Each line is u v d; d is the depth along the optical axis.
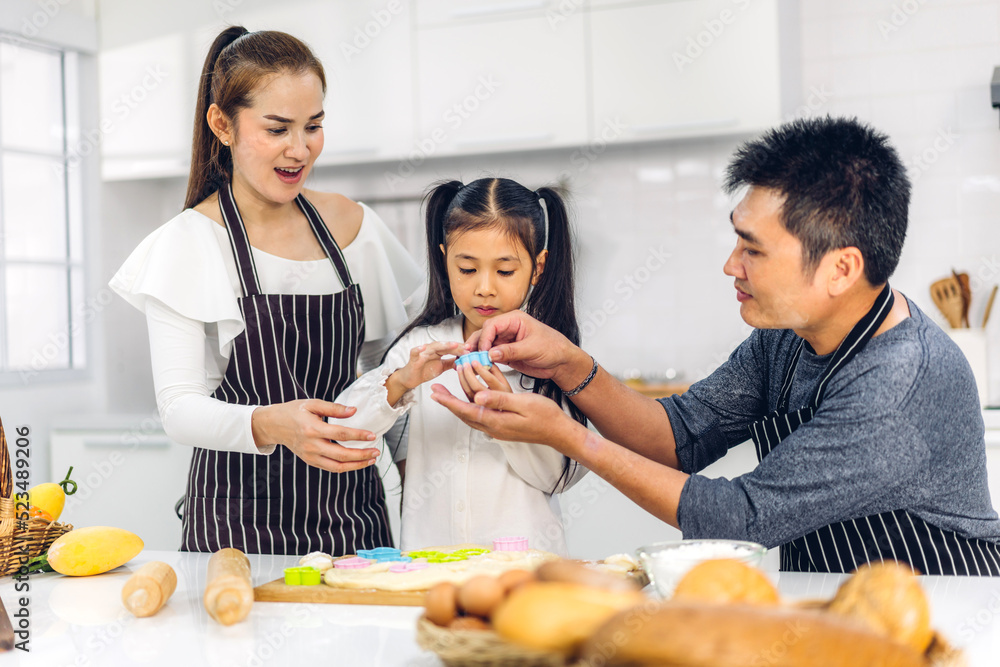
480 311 1.28
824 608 0.58
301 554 1.36
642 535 2.37
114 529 1.06
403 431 1.50
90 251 3.14
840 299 0.98
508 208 1.24
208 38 3.00
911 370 0.93
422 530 1.35
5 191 2.89
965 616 0.77
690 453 1.25
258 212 1.40
